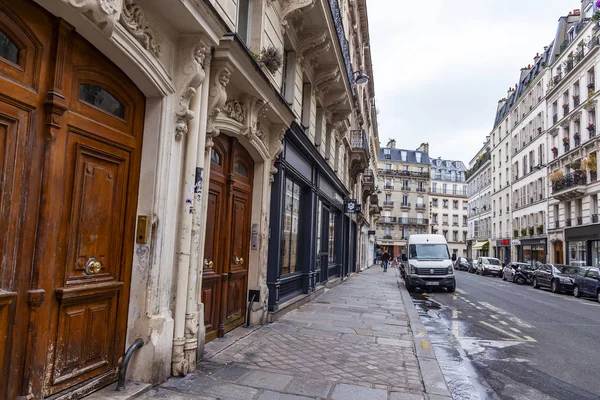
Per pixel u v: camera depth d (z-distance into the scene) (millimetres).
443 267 16906
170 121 4465
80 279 3592
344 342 6621
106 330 3965
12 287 2963
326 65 11359
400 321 8828
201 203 5023
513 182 43125
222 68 5051
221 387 4297
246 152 7180
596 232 25797
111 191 3973
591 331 9164
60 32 3262
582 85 28875
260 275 7531
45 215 3168
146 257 4230
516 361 6355
